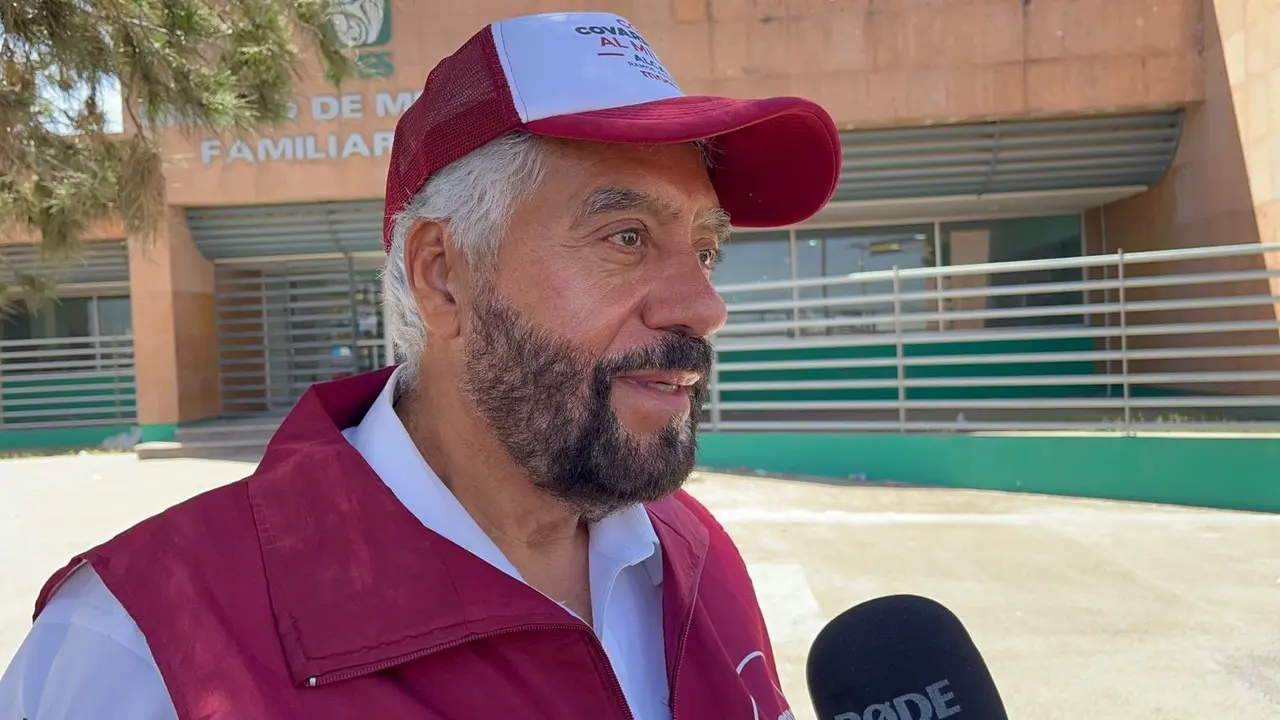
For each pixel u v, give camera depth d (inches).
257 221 410.9
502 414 40.0
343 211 406.9
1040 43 352.2
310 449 40.2
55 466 382.6
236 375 449.7
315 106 388.2
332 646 33.1
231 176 393.1
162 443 402.3
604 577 46.7
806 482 295.6
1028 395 414.3
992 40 354.3
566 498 41.1
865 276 281.1
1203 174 341.1
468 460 42.9
